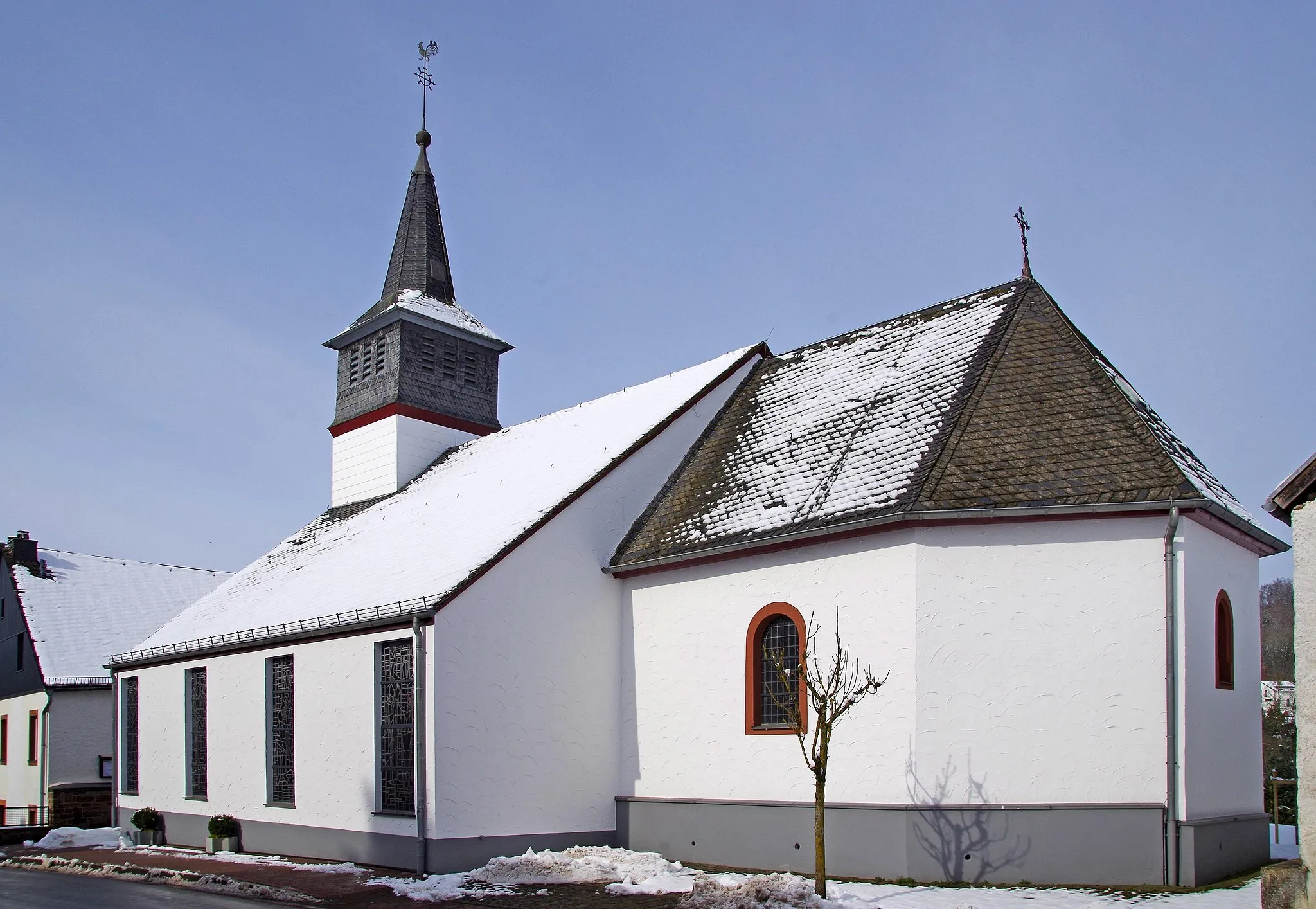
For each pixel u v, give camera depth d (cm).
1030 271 1978
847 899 1295
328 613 2041
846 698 1388
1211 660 1523
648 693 1908
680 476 2138
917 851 1473
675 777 1836
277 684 2192
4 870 2059
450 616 1764
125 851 2341
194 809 2394
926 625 1513
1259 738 1672
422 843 1698
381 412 2875
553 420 2638
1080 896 1340
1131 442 1545
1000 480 1539
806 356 2273
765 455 1977
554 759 1852
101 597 3734
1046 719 1469
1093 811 1439
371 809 1859
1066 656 1477
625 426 2256
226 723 2317
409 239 3100
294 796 2077
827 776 1603
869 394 1941
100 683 3262
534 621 1867
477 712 1772
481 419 3033
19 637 3512
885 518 1531
